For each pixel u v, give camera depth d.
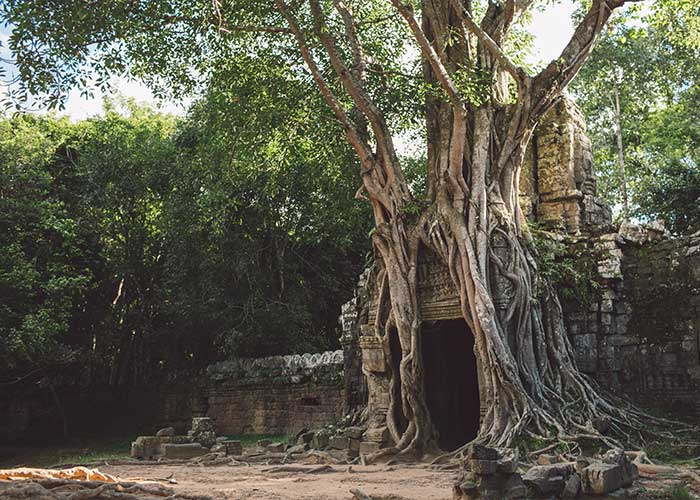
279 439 25.73
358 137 18.81
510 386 15.48
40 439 29.34
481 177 17.50
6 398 30.14
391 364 18.20
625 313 18.94
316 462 17.16
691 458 14.20
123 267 32.06
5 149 28.12
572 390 16.59
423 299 18.17
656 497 9.78
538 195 20.95
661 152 32.62
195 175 29.77
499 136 18.44
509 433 14.77
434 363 19.53
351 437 18.41
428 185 18.77
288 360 27.88
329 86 20.09
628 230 19.38
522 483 9.33
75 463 17.86
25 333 24.47
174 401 31.64
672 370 17.91
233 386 29.88
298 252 32.25
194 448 18.92
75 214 32.03
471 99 16.80
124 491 9.92
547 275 17.81
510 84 21.44
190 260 30.88
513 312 16.53
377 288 18.95
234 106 20.19
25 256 28.42
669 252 18.64
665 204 27.11
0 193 27.69
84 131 35.28
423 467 15.15
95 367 33.44
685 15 20.62
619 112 32.09
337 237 30.91
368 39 21.23
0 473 11.43
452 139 17.41
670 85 32.84
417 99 19.72
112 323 33.09
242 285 31.20
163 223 30.30
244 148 21.47
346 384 22.91
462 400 20.70
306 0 18.98
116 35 15.66
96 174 31.81
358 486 11.84
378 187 18.59
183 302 30.38
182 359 33.97
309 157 22.67
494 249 17.12
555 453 13.86
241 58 19.92
